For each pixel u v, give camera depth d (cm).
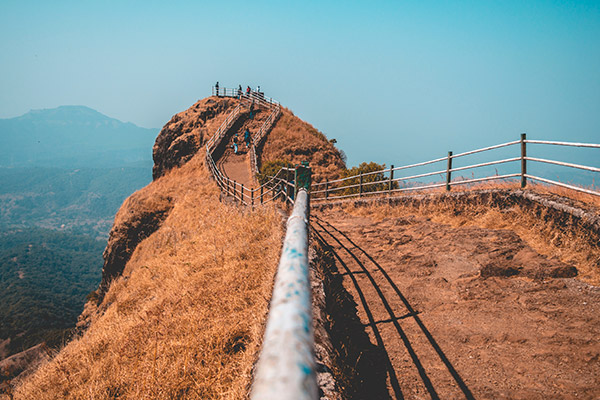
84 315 2483
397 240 864
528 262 598
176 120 4909
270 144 3844
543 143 750
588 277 515
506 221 772
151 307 724
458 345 442
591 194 632
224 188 2145
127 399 477
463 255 694
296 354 60
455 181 1055
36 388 616
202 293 696
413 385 383
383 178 1777
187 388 470
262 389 51
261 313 536
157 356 541
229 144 3872
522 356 402
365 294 611
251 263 762
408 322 512
